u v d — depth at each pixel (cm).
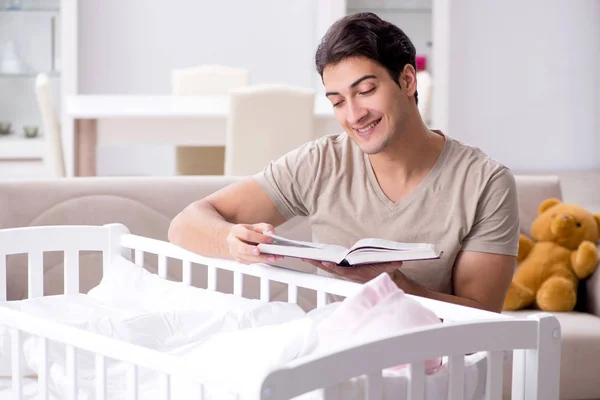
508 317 135
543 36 576
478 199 172
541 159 585
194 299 186
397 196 177
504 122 580
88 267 245
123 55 606
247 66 620
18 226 242
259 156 387
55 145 416
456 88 575
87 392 155
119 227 214
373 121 165
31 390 170
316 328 140
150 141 395
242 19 616
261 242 167
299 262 257
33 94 552
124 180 255
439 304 147
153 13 607
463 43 571
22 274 239
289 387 107
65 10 541
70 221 246
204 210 185
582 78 581
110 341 130
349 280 179
